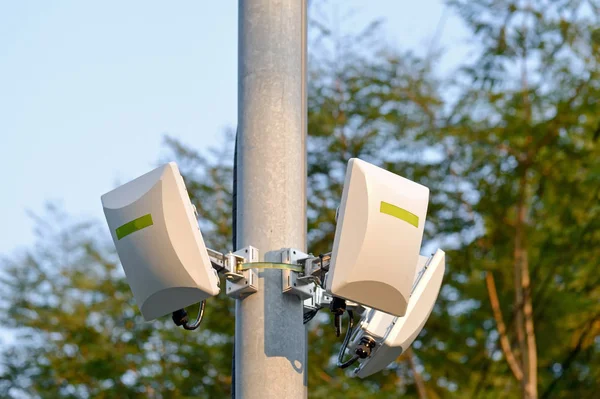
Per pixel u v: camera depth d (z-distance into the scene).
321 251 14.83
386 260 4.41
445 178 14.86
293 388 4.53
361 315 5.12
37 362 15.66
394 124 14.88
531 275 14.33
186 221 4.49
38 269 16.55
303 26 5.05
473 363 14.36
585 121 14.45
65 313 15.98
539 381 14.45
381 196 4.41
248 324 4.59
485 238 14.62
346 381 13.59
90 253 16.83
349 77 15.21
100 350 15.23
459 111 14.73
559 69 14.60
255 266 4.63
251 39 4.95
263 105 4.85
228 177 15.90
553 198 14.33
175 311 4.69
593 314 13.86
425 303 5.23
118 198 4.66
